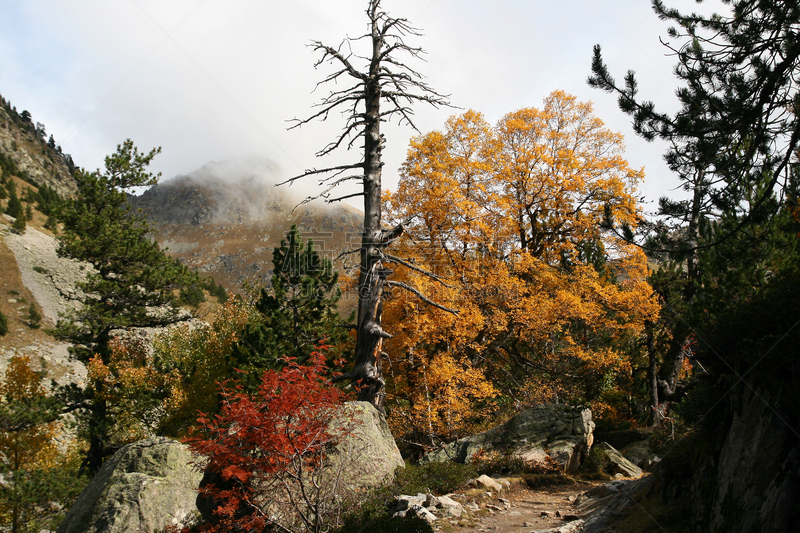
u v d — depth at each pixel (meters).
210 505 8.49
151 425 28.20
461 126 23.14
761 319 6.69
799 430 5.31
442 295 20.38
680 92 8.90
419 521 8.16
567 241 25.09
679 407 8.04
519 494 12.10
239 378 18.17
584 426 16.20
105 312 30.16
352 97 18.69
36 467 23.48
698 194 9.05
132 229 32.53
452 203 21.36
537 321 21.39
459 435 19.33
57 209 31.05
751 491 5.57
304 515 8.34
